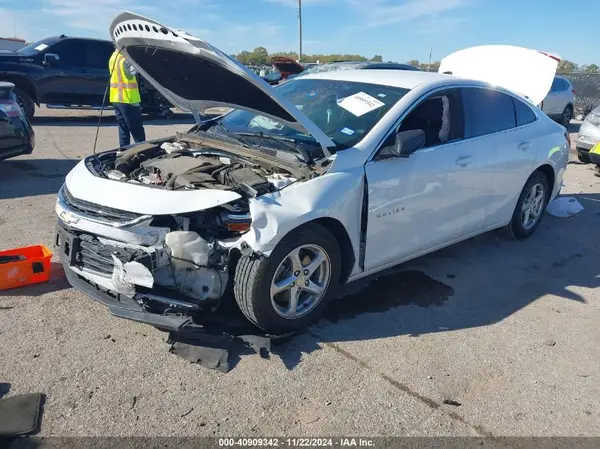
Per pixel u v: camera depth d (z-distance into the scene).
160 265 3.15
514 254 5.27
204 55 3.30
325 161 3.54
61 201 3.52
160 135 11.76
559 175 5.73
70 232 3.42
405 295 4.22
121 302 3.26
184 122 14.45
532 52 6.11
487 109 4.79
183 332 3.26
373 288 4.29
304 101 4.31
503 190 4.96
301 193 3.33
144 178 3.56
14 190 6.53
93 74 13.05
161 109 14.53
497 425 2.81
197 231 3.23
